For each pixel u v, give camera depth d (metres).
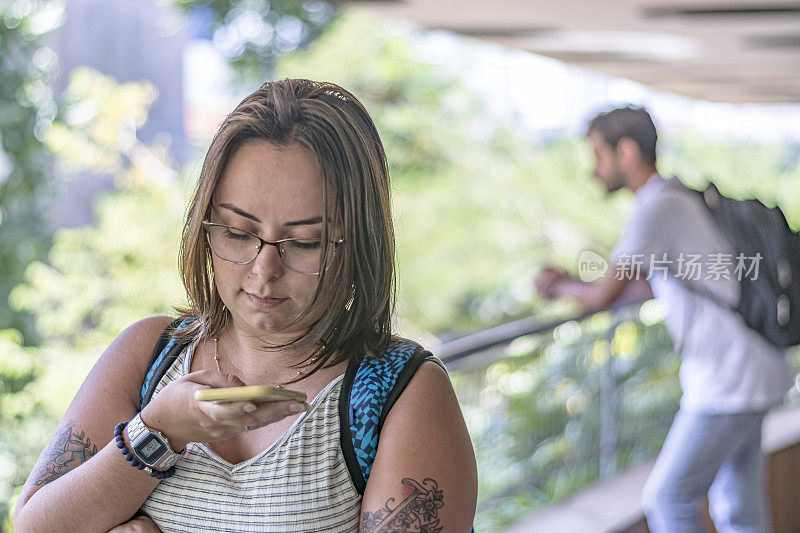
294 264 1.09
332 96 1.14
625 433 4.75
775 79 6.81
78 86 10.32
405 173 13.58
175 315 1.33
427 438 1.13
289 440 1.14
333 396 1.15
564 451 4.34
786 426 4.58
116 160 10.52
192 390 1.06
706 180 2.99
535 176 13.02
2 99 9.20
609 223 12.45
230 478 1.15
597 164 2.99
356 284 1.15
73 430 1.24
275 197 1.07
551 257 12.82
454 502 1.13
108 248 9.82
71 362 8.73
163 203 10.31
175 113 16.31
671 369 5.12
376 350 1.17
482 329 13.04
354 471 1.14
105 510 1.14
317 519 1.12
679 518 3.08
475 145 13.45
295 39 16.20
